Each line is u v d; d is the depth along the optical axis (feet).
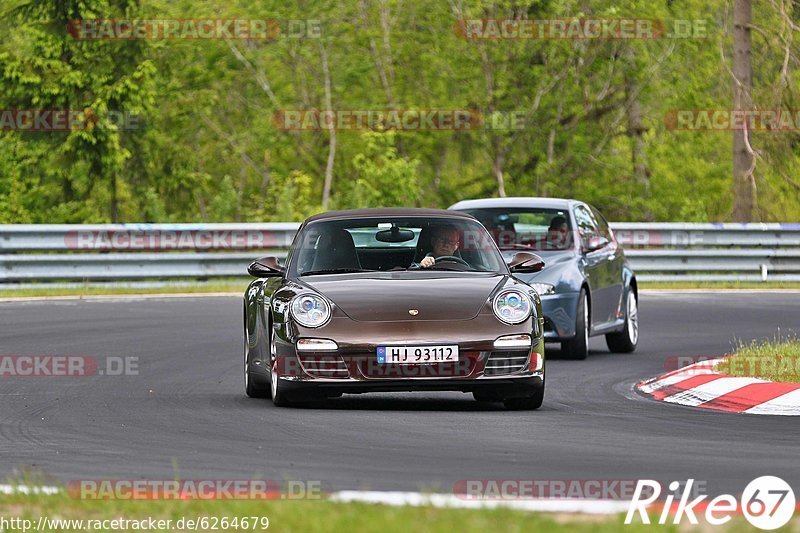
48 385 148.77
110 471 92.32
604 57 485.15
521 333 122.62
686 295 288.51
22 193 430.61
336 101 509.76
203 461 96.02
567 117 495.82
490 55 476.95
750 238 323.16
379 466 92.84
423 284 127.24
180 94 490.08
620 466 92.79
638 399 135.64
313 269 134.21
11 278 284.41
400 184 438.81
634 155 504.02
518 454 98.22
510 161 506.48
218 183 543.39
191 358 175.11
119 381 152.25
